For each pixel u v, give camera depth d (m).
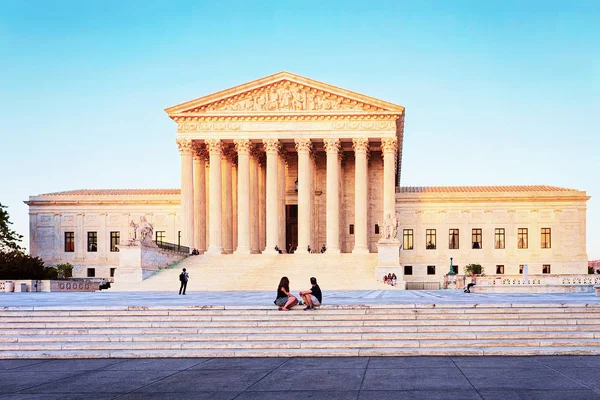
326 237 109.50
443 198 116.00
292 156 115.69
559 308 33.56
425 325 32.06
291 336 31.03
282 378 23.83
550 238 114.94
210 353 29.12
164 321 34.00
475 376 23.48
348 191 112.69
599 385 21.73
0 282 76.62
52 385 23.17
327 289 78.25
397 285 81.06
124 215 121.56
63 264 117.19
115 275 80.75
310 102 101.50
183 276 62.34
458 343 29.64
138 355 29.27
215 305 36.16
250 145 102.31
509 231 115.44
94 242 121.75
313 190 109.06
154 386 22.77
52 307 36.28
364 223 100.44
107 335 32.09
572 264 114.12
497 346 29.34
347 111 100.81
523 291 69.19
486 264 115.06
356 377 23.70
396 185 140.00
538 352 28.03
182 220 101.44
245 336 31.09
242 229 100.44
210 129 102.19
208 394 21.38
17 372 25.95
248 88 101.50
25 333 32.62
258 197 108.81
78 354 29.39
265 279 81.12
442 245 116.00
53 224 122.31
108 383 23.42
